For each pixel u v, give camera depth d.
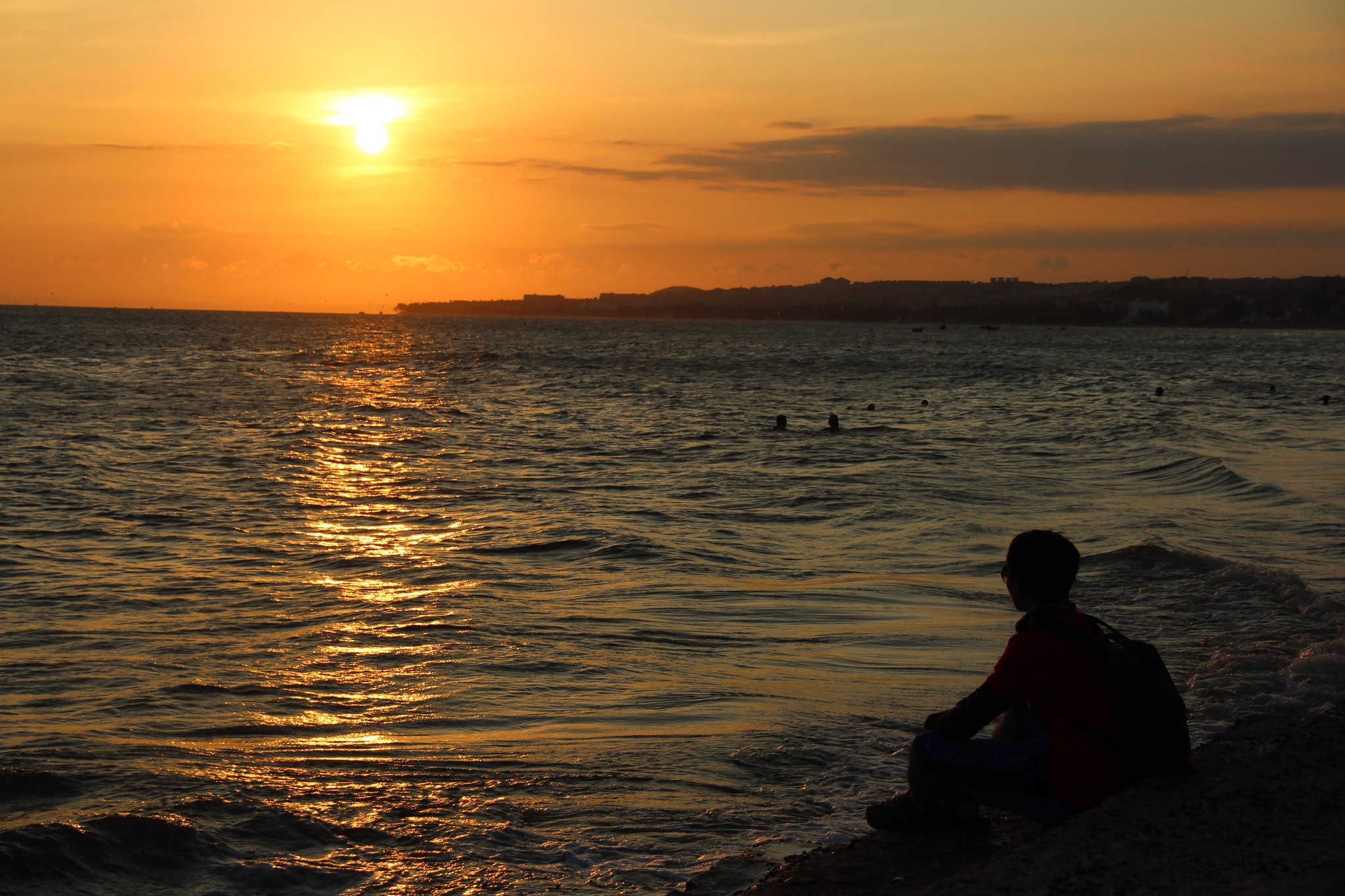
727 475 20.30
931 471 20.98
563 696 7.09
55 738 6.10
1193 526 14.55
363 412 34.00
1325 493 18.05
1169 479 19.78
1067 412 38.12
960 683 7.54
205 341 98.00
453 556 12.12
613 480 19.38
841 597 10.35
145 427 27.09
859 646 8.54
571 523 14.51
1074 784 4.07
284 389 43.94
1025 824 4.75
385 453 23.14
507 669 7.71
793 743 6.22
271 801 5.25
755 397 44.34
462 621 9.09
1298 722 5.34
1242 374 67.06
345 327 179.88
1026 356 95.38
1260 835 3.79
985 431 30.38
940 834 4.60
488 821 5.08
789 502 16.80
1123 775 4.07
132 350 75.62
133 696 6.95
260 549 12.40
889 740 6.30
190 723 6.45
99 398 36.59
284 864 4.56
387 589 10.39
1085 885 3.50
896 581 11.15
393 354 82.12
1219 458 23.47
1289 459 23.66
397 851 4.75
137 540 12.84
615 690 7.26
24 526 13.54
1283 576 10.55
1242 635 8.73
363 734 6.32
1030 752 4.19
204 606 9.58
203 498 16.28
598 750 6.09
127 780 5.46
